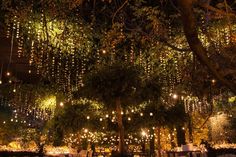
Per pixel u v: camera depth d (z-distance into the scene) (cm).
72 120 1436
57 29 733
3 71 1423
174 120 1282
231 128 1661
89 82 1063
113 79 1040
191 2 288
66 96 1508
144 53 1084
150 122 1288
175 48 396
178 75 1110
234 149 628
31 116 1977
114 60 1102
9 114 1966
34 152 746
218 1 494
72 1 584
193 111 1530
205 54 304
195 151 934
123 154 1027
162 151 1284
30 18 775
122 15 734
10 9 654
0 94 1700
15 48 1103
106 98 1055
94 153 1883
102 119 1439
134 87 1071
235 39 503
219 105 1208
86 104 1420
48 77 1414
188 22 292
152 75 1172
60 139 1536
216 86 616
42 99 1684
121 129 1049
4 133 1830
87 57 1202
